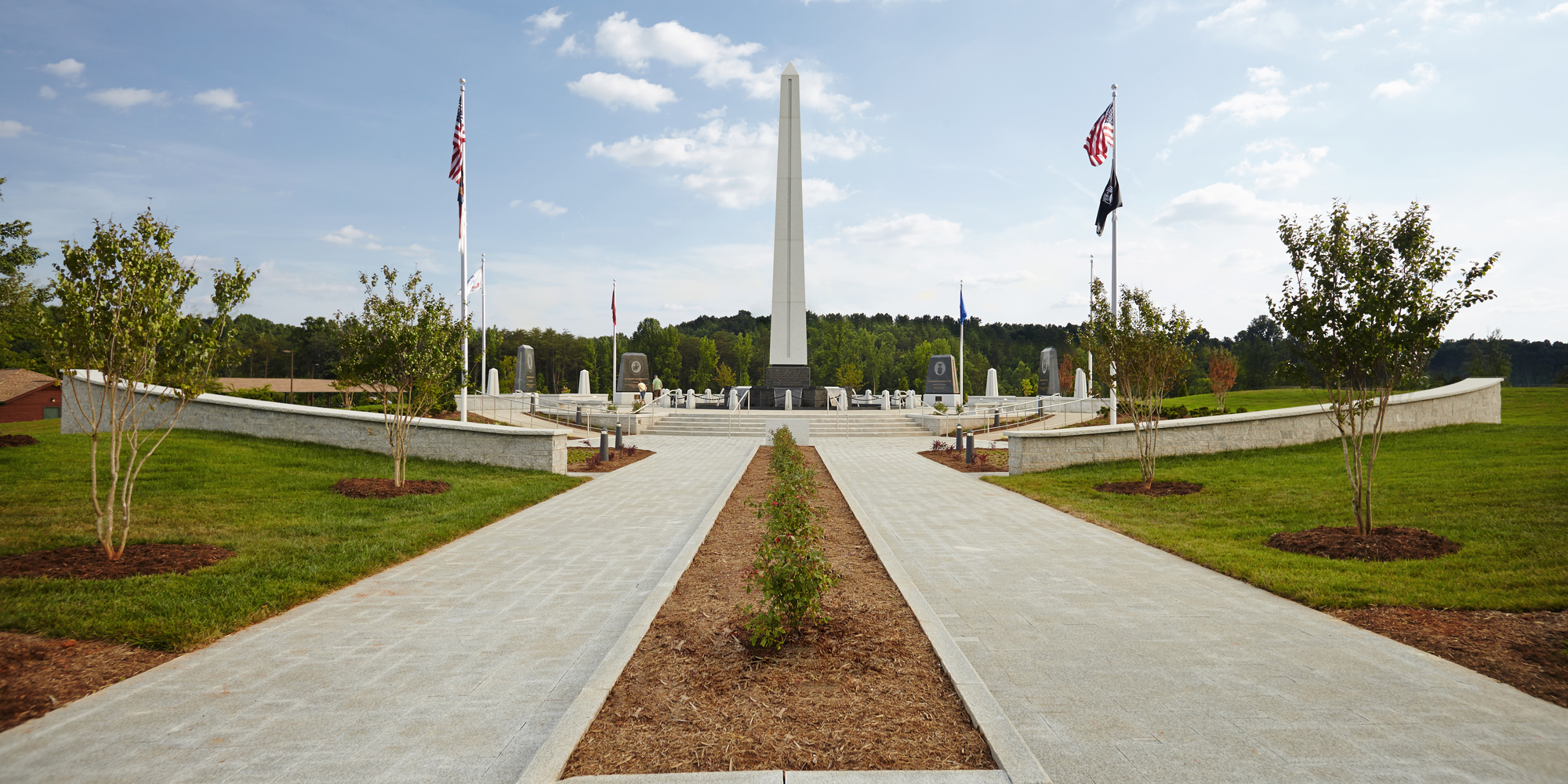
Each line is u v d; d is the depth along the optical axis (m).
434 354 12.88
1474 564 7.30
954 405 40.31
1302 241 8.73
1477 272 7.64
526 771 3.41
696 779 3.39
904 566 8.06
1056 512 11.72
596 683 4.44
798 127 36.19
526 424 30.00
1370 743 3.92
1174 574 7.73
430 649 5.53
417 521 10.38
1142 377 13.80
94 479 7.50
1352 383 8.64
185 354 8.01
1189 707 4.38
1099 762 3.72
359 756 3.87
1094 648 5.43
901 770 3.49
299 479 13.24
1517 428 17.61
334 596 6.98
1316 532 8.83
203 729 4.18
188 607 6.21
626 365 44.31
